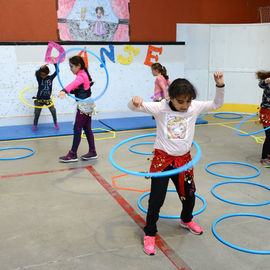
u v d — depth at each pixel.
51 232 2.88
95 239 2.78
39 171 4.39
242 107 8.57
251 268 2.41
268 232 2.91
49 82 6.36
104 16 7.51
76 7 7.23
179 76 8.37
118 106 7.93
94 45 7.36
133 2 7.72
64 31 7.25
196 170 4.46
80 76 4.43
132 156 5.06
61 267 2.40
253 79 8.24
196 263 2.46
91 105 4.61
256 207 3.40
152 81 8.15
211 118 8.17
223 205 3.44
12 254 2.55
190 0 8.23
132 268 2.40
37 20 7.01
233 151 5.36
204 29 8.27
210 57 8.48
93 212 3.26
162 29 8.12
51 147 5.53
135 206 3.39
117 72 7.73
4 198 3.55
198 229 2.86
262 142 5.91
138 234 2.87
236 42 8.20
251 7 8.91
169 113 2.38
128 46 7.68
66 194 3.67
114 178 4.14
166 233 2.88
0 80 6.82
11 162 4.76
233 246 2.65
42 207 3.35
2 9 6.74
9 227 2.96
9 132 6.41
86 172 4.36
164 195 2.54
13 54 6.80
